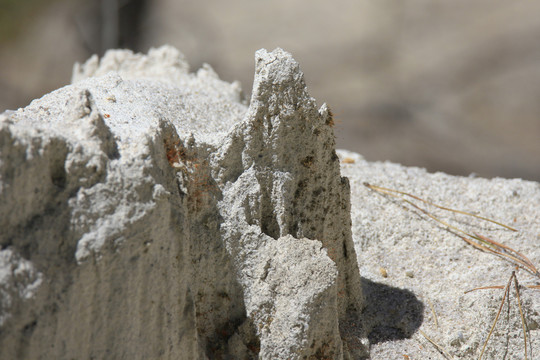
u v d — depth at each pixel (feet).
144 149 1.92
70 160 1.89
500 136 4.47
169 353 1.95
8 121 1.87
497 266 2.20
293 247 2.00
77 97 1.93
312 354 2.00
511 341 2.07
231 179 2.02
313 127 2.02
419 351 2.09
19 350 1.85
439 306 2.14
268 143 2.02
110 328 1.91
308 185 2.04
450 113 4.67
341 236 2.08
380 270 2.20
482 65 4.77
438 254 2.23
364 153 4.60
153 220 1.91
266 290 1.99
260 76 2.02
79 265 1.87
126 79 2.19
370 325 2.12
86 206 1.89
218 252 2.00
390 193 2.34
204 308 2.01
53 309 1.87
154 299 1.93
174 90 2.23
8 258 1.84
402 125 4.69
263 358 1.99
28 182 1.86
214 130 2.15
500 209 2.32
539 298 2.10
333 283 1.99
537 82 4.61
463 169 4.40
